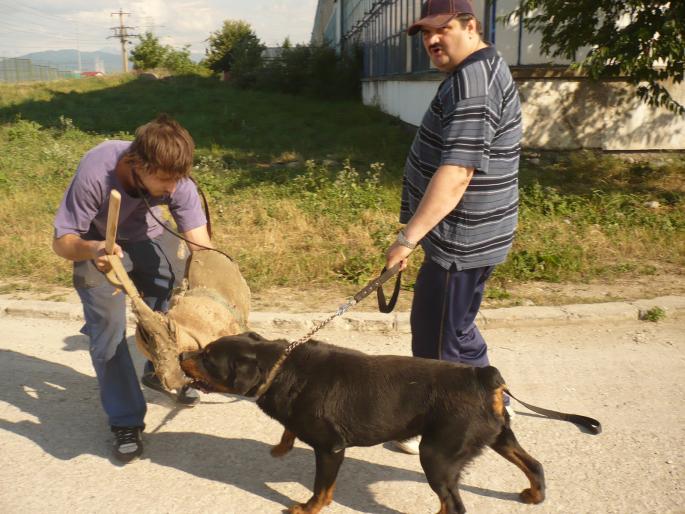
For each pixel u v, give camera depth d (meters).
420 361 3.37
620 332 5.91
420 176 3.68
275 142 18.12
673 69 10.31
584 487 3.72
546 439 4.20
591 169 12.52
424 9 3.53
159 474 3.86
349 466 3.96
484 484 3.77
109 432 4.32
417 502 3.63
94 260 3.57
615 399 4.70
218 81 39.56
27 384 4.94
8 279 7.12
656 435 4.23
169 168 3.34
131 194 3.69
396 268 3.56
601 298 6.51
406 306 6.40
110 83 37.94
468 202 3.54
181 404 4.63
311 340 3.50
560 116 13.20
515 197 3.70
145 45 52.47
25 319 6.23
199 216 4.05
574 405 4.63
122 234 3.99
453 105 3.38
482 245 3.63
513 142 3.57
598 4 10.53
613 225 8.80
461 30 3.45
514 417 4.47
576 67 10.45
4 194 10.70
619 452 4.05
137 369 5.26
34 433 4.27
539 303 6.41
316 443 3.36
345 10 37.81
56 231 3.69
